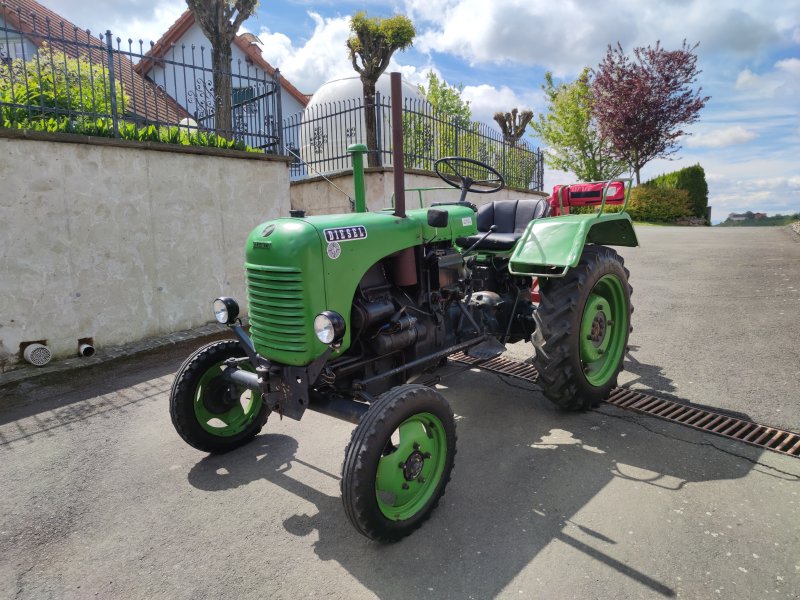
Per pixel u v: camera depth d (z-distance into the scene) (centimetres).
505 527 243
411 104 937
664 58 1953
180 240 582
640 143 2041
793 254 875
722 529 234
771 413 337
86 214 507
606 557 220
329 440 342
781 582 202
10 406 411
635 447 309
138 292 552
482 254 411
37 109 511
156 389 441
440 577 214
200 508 271
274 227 261
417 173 898
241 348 327
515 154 1278
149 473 308
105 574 225
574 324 334
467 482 281
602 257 359
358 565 224
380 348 280
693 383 388
